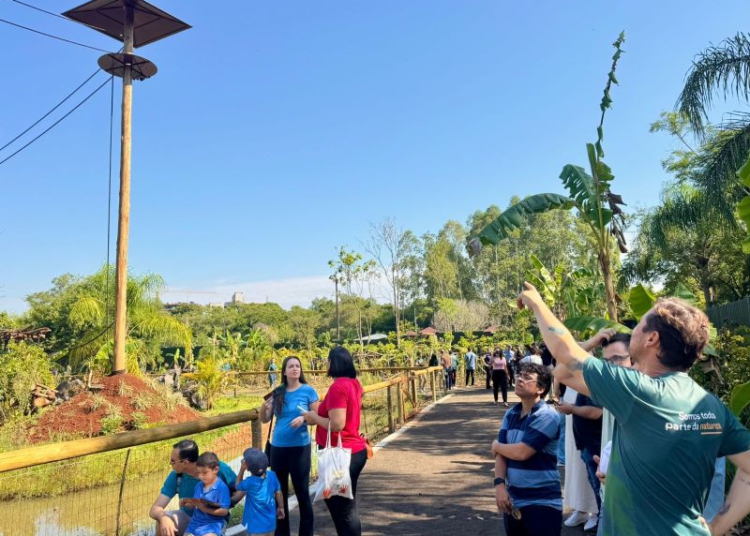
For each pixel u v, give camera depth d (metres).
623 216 7.19
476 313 53.34
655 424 1.97
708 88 10.72
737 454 2.09
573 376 2.40
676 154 17.28
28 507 7.50
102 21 15.93
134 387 13.83
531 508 3.35
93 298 23.06
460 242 72.69
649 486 1.95
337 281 37.81
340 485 4.16
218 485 4.30
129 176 14.84
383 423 12.44
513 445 3.40
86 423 12.39
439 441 10.18
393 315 68.00
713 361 6.23
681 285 5.93
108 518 7.02
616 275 20.78
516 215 6.99
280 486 4.86
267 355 32.69
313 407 4.99
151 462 8.86
